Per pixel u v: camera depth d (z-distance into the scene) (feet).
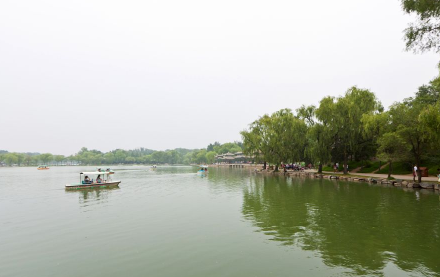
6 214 65.51
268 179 156.35
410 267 30.99
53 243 42.80
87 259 35.88
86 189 119.24
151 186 130.11
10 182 164.14
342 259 33.83
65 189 118.21
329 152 148.66
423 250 36.19
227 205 73.20
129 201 83.15
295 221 53.42
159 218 58.59
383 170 147.23
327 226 49.08
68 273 31.76
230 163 511.81
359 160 166.20
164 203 78.28
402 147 100.07
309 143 174.91
